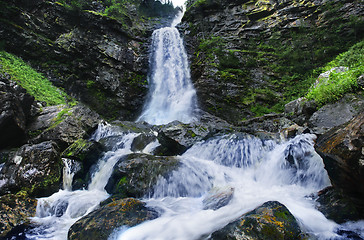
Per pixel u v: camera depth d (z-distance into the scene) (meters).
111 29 18.80
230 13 21.73
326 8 16.47
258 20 20.08
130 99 17.55
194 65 18.27
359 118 3.53
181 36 21.94
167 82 19.38
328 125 7.03
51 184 5.86
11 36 14.09
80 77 16.30
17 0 15.00
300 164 5.65
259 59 17.12
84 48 16.72
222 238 2.96
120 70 17.67
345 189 3.56
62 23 16.66
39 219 4.87
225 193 5.06
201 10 22.88
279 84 15.49
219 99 15.64
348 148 3.22
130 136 9.53
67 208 5.26
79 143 7.55
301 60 15.78
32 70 13.95
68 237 3.74
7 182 5.51
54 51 15.52
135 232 3.64
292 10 18.14
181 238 3.41
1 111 6.49
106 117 16.34
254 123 10.74
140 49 19.80
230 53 17.53
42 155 6.10
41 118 8.84
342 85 7.57
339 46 14.85
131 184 5.45
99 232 3.58
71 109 9.52
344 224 3.40
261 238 2.81
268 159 6.41
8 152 6.87
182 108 16.84
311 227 3.43
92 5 20.23
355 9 15.23
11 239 4.09
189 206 4.78
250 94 15.22
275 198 4.56
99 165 7.16
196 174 5.97
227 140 7.70
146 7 30.84
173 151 8.22
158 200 5.15
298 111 9.27
